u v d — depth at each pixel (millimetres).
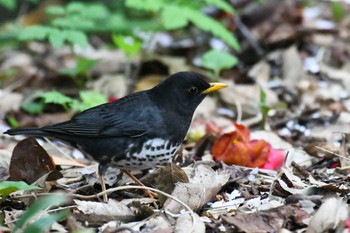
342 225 7918
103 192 9016
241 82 15859
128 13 19734
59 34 14570
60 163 10953
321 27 17453
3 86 16828
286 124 13477
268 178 9977
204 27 15039
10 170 9977
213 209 9102
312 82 15289
